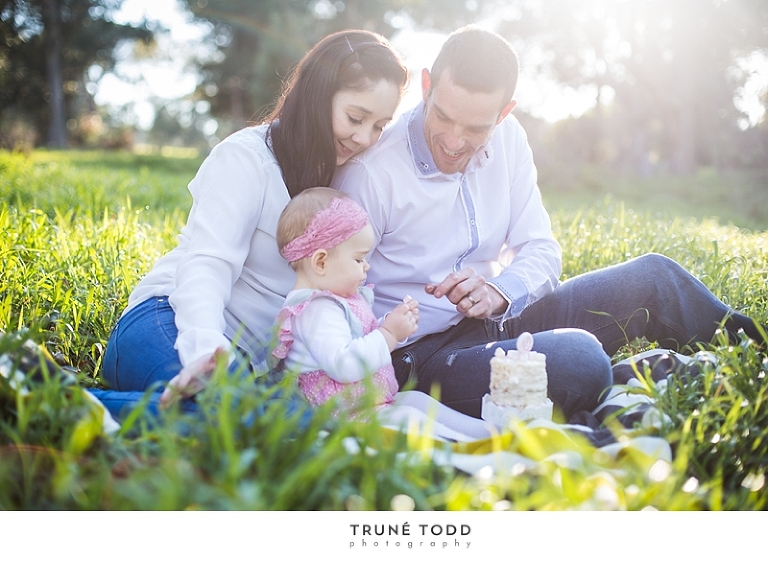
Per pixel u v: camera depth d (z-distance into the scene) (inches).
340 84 81.0
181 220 220.1
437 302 91.2
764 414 71.1
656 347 98.4
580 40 925.2
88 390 74.0
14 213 168.9
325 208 80.0
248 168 82.6
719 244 180.9
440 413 79.6
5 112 1182.3
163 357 76.1
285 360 81.7
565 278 148.3
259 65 1050.1
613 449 65.3
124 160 852.6
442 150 85.6
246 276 85.4
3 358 66.0
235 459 49.1
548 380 79.8
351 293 82.7
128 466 54.8
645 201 646.5
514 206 100.5
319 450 55.3
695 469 65.4
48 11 1163.3
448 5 1048.2
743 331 86.0
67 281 120.1
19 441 55.1
